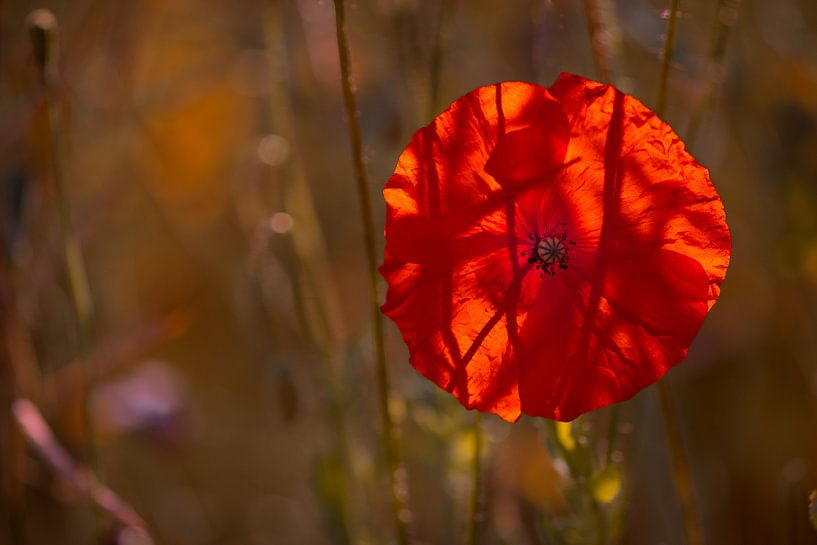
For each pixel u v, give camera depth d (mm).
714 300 544
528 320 549
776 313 887
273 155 692
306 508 887
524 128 538
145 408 860
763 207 850
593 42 610
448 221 540
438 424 671
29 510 753
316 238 706
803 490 665
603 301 549
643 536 782
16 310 711
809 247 777
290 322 715
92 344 639
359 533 698
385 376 582
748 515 833
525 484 784
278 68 695
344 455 692
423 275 541
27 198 723
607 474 583
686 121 763
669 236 544
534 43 694
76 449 759
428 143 536
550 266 549
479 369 545
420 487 816
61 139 736
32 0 795
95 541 747
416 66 672
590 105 540
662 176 542
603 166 543
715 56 629
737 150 861
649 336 547
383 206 742
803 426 859
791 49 806
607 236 549
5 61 747
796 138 780
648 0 699
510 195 542
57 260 786
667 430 640
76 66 809
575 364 548
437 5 738
